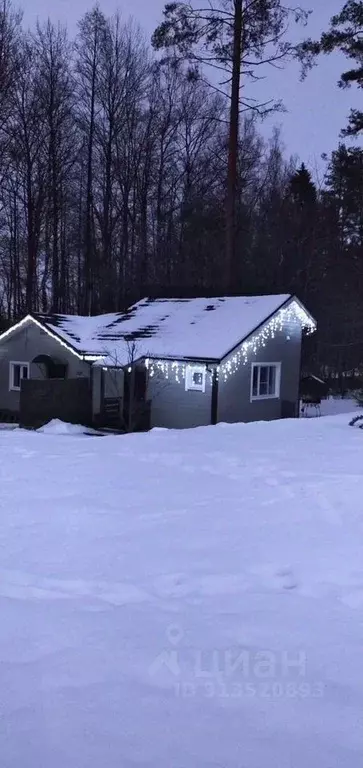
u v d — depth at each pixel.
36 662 3.20
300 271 31.72
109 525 5.37
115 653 3.28
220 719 2.72
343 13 21.89
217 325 19.08
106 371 19.05
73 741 2.58
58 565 4.48
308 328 22.25
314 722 2.71
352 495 6.12
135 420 18.14
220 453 8.38
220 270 29.72
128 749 2.53
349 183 33.66
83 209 33.72
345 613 3.78
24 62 31.38
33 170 32.44
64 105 32.28
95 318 22.34
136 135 33.38
